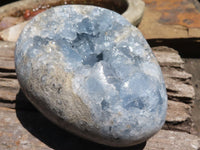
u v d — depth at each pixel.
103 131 0.24
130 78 0.25
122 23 0.27
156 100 0.24
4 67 0.35
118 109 0.24
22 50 0.27
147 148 0.27
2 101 0.32
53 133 0.28
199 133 0.34
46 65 0.25
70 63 0.25
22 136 0.28
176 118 0.30
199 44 0.42
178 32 0.42
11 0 0.56
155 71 0.26
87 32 0.27
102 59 0.25
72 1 0.47
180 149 0.27
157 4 0.47
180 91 0.33
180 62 0.36
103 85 0.24
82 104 0.24
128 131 0.24
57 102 0.25
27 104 0.31
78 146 0.27
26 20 0.45
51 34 0.27
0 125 0.29
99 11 0.28
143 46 0.27
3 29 0.43
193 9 0.46
